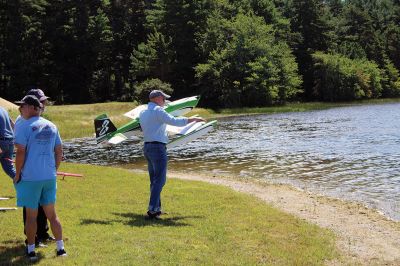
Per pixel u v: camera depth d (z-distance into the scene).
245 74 64.75
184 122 8.73
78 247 6.77
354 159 19.44
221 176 15.83
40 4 65.88
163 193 11.36
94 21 67.62
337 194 12.96
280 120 42.47
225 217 9.01
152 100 8.75
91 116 40.22
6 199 9.99
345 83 76.75
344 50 89.00
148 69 66.12
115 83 74.75
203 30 70.19
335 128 33.19
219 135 30.17
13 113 30.22
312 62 80.12
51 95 67.62
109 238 7.25
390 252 7.80
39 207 6.95
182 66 68.62
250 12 72.19
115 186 12.23
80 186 12.09
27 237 6.26
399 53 98.56
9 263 6.09
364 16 102.31
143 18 74.94
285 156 20.62
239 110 56.44
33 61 65.50
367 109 55.88
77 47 67.81
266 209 9.96
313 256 7.09
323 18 86.88
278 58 67.75
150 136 8.68
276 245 7.41
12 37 62.91
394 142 24.81
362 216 10.36
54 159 6.39
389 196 12.72
